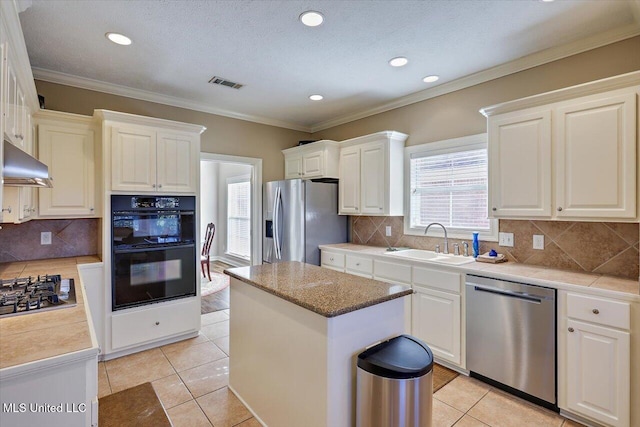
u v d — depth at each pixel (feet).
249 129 14.51
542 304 6.97
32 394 3.65
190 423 6.72
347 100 12.41
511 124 8.10
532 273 7.67
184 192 10.62
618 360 6.06
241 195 23.61
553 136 7.41
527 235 8.99
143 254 9.84
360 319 5.53
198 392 7.83
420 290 9.41
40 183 6.13
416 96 11.66
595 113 6.82
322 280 6.95
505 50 8.52
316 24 7.36
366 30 7.60
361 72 9.90
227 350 10.08
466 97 10.39
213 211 25.82
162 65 9.42
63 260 9.57
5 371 3.45
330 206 13.56
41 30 7.50
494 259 8.94
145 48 8.41
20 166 4.40
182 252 10.61
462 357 8.46
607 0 6.46
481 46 8.32
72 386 3.86
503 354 7.64
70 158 9.31
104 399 7.52
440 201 11.15
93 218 10.56
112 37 7.85
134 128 9.65
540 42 8.10
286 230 13.43
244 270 8.01
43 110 8.70
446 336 8.77
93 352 3.96
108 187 9.24
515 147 8.03
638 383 5.89
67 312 5.20
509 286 7.48
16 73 5.82
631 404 5.95
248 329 7.25
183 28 7.49
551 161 7.45
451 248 10.80
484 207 10.02
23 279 7.10
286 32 7.69
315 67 9.60
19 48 5.46
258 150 14.80
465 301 8.36
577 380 6.55
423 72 9.89
